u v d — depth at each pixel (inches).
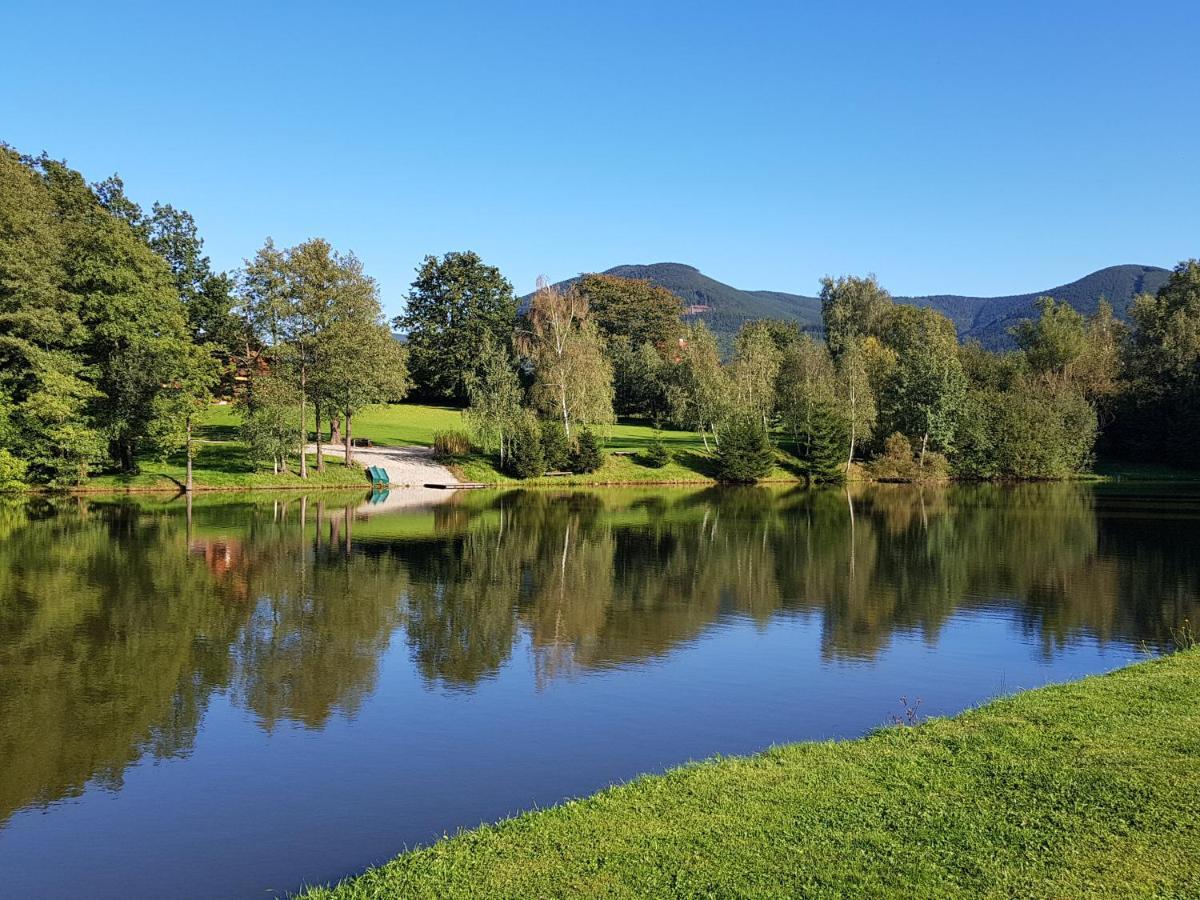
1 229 1797.5
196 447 2359.7
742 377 2925.7
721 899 279.7
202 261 3107.8
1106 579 1148.5
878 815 343.9
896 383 3179.1
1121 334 4094.5
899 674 713.0
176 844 417.4
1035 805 348.8
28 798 470.9
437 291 4099.4
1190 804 345.1
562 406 2738.7
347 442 2464.3
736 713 610.2
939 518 1872.5
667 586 1086.4
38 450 1910.7
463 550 1337.4
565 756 527.2
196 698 635.5
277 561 1200.2
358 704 625.3
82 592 981.2
